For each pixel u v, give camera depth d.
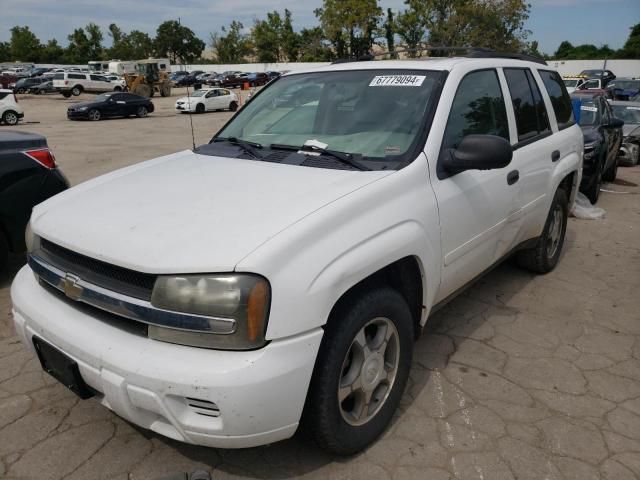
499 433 2.74
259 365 1.98
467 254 3.19
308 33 70.25
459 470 2.48
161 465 2.51
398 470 2.48
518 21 39.59
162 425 2.14
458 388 3.12
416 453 2.59
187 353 2.00
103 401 2.27
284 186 2.55
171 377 1.96
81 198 2.73
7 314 4.07
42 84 43.62
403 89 3.18
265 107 3.66
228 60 86.38
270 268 2.01
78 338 2.19
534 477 2.45
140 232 2.23
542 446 2.64
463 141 2.85
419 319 2.93
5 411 2.90
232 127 3.67
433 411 2.91
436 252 2.82
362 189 2.47
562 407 2.96
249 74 55.41
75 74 40.59
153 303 2.03
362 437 2.53
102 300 2.17
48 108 33.06
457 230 3.00
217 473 2.46
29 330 2.45
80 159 13.30
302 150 3.04
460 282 3.28
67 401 2.99
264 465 2.51
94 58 93.06
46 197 4.62
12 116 23.42
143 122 25.03
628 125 11.54
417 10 42.66
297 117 3.38
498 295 4.44
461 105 3.21
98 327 2.21
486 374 3.28
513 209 3.67
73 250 2.28
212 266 1.99
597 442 2.68
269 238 2.08
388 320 2.57
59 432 2.74
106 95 26.89
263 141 3.30
